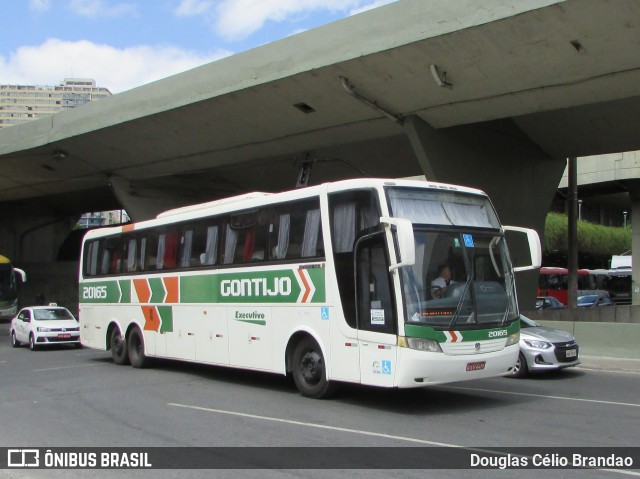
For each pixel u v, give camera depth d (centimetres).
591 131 2223
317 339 1021
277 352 1104
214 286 1270
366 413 931
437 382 884
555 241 5988
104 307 1683
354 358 951
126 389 1210
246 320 1179
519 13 1422
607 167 4188
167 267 1432
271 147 2522
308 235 1056
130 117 2450
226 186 3325
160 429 845
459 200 996
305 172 2602
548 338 1316
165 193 3328
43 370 1580
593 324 1634
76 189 3725
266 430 823
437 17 1550
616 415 909
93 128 2617
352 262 965
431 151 2041
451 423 856
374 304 922
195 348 1319
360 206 962
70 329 2202
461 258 947
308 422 870
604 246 6669
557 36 1470
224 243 1260
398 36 1630
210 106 2217
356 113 2064
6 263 3431
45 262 4534
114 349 1636
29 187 3700
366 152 2497
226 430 829
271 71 1939
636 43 1442
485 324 932
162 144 2667
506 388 1174
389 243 898
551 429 816
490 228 1002
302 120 2195
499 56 1585
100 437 806
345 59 1752
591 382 1257
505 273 994
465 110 1889
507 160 2341
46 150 2938
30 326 2214
